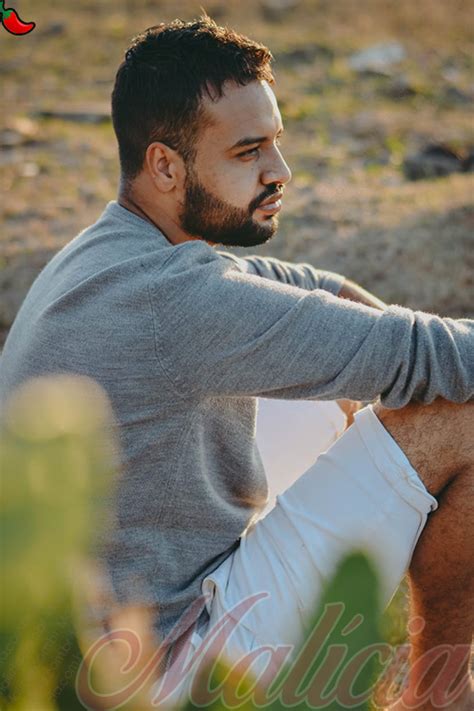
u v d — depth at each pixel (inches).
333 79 355.6
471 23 433.1
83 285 63.3
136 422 62.4
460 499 64.9
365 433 66.0
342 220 196.5
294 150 272.5
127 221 69.2
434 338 63.3
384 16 440.1
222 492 68.6
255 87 67.8
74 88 343.3
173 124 67.2
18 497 11.4
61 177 245.3
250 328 61.3
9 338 70.6
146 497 63.7
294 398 63.5
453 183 226.1
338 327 62.1
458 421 64.2
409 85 346.3
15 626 12.1
